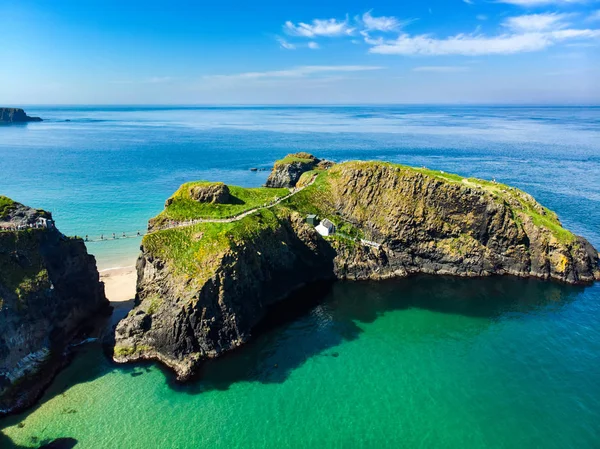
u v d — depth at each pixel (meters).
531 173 175.25
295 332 67.38
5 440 45.59
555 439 47.78
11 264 56.69
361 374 57.94
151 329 60.59
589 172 178.50
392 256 89.00
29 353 55.66
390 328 69.12
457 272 87.62
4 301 53.31
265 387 55.00
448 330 68.81
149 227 76.38
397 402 53.00
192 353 58.69
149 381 55.41
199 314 59.94
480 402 53.16
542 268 85.44
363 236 92.00
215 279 62.69
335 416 50.62
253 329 67.19
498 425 49.62
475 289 82.19
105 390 53.62
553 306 75.81
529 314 73.38
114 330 62.28
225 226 72.88
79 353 60.72
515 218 87.69
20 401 50.75
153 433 47.50
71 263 66.31
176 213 78.44
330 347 63.78
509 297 79.06
